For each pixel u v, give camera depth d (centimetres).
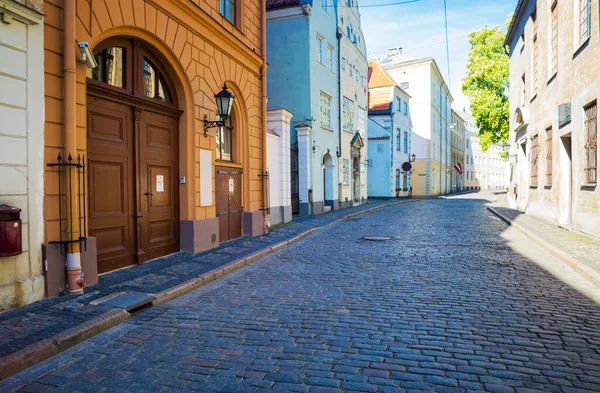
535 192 1620
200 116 922
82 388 338
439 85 4891
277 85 1892
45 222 549
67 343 420
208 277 694
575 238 1022
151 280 658
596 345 400
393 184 3509
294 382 337
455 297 571
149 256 805
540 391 316
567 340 413
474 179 7375
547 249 920
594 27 974
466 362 367
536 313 497
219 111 927
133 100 741
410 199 3597
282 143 1485
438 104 4816
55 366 379
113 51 715
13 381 351
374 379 339
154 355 399
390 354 387
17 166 510
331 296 590
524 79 1836
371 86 3559
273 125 1487
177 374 358
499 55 2927
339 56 2223
